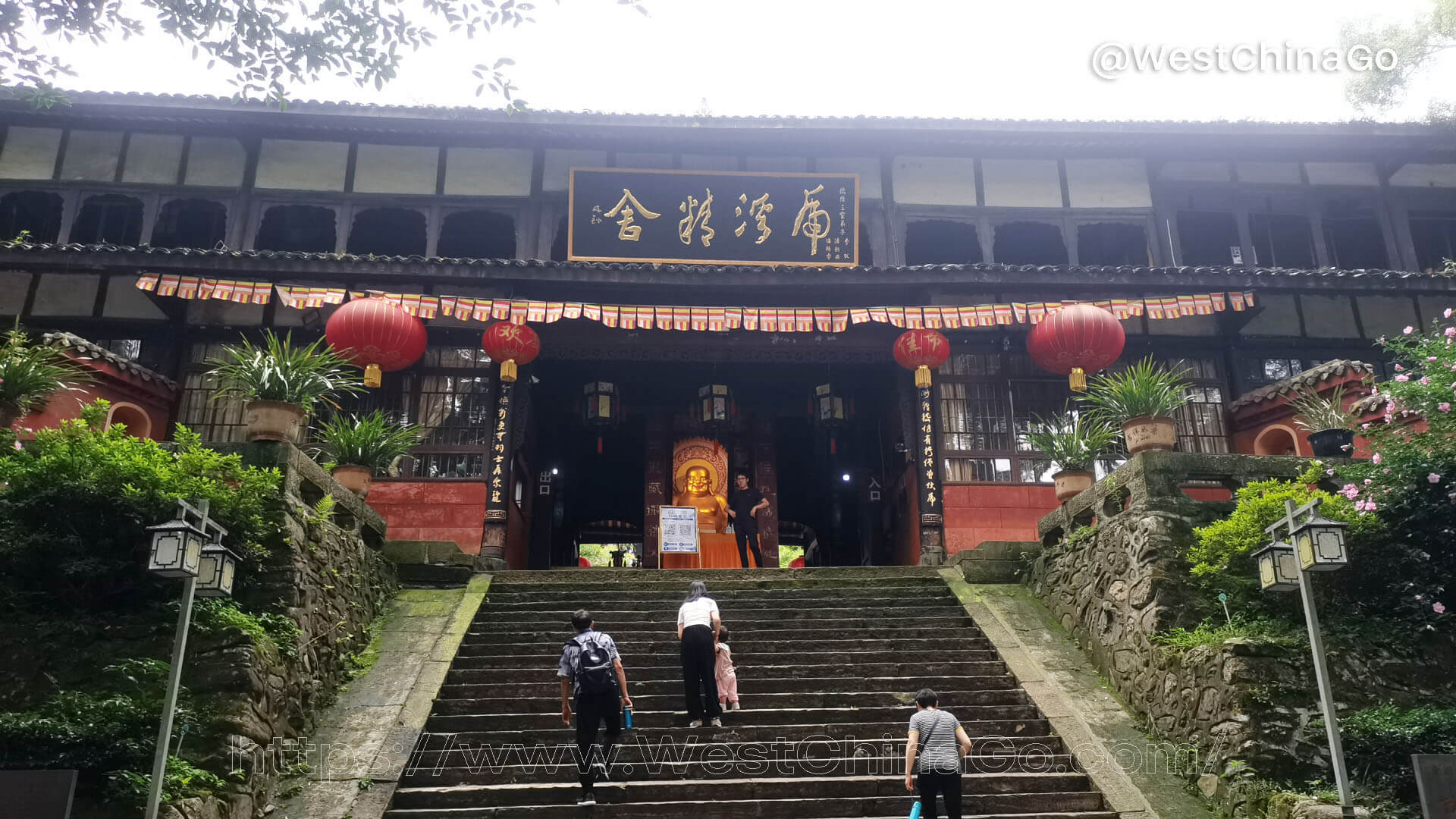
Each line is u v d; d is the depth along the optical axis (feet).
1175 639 26.63
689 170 50.21
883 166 51.16
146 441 24.84
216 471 24.89
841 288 48.49
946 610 34.91
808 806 22.89
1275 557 21.21
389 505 46.03
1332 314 51.39
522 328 44.98
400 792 22.94
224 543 24.39
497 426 47.29
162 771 18.06
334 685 27.48
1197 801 23.58
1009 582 37.60
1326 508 27.35
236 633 22.71
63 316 46.52
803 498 75.87
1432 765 18.61
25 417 29.19
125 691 21.42
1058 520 35.73
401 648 30.58
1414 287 47.55
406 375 48.14
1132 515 29.91
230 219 47.44
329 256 44.37
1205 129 49.49
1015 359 50.03
